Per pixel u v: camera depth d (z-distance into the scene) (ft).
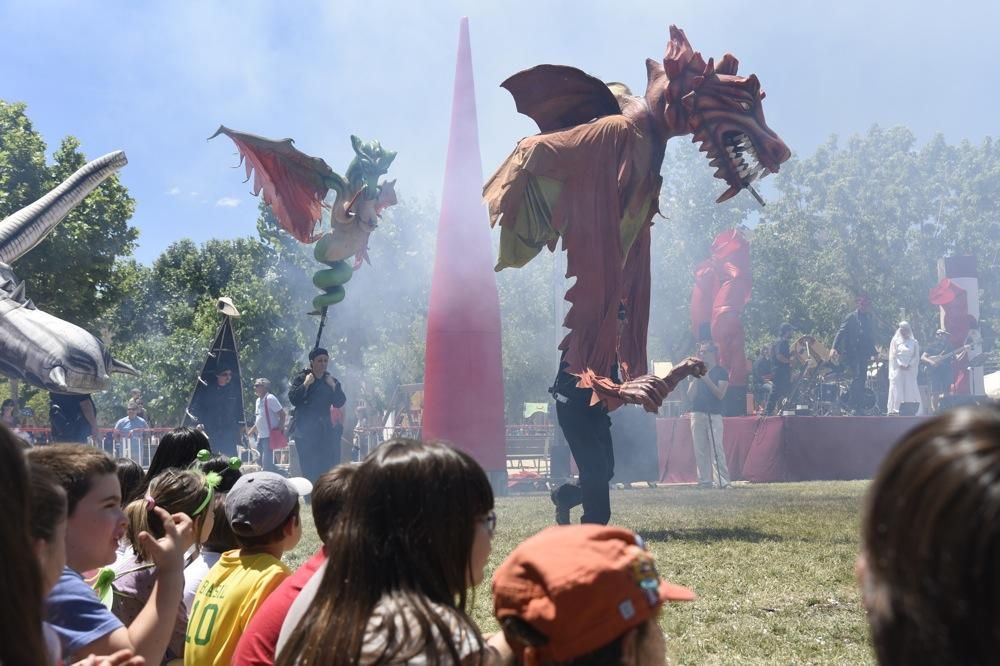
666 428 58.44
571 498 28.35
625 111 30.37
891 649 3.93
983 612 3.62
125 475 16.67
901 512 3.88
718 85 29.89
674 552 25.61
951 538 3.68
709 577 22.11
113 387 131.03
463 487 7.72
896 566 3.88
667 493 47.78
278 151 43.01
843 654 15.78
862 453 56.85
